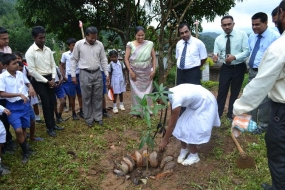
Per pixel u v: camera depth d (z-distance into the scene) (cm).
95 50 464
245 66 434
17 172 338
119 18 995
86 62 461
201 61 449
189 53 440
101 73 483
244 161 322
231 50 427
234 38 424
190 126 316
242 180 304
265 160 339
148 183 313
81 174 333
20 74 378
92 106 496
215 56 431
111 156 378
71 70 473
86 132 461
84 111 486
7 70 360
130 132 455
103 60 493
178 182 307
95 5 950
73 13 936
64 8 899
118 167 347
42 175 330
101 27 1031
